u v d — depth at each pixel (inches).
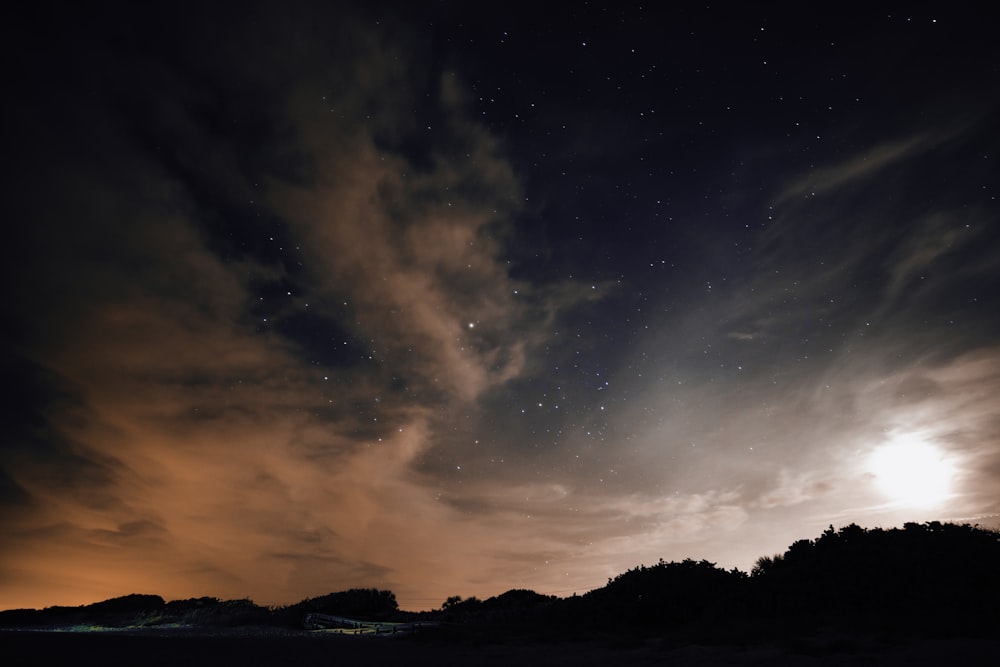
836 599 578.2
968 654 358.9
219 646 705.6
